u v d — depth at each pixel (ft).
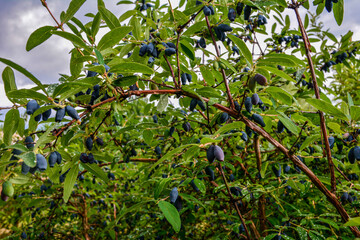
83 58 3.42
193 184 4.82
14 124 3.76
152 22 4.74
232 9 4.35
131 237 8.66
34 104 3.51
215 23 4.84
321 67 7.63
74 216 12.20
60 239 11.55
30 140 3.89
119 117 5.65
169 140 7.27
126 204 11.90
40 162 3.39
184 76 5.31
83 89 3.68
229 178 6.62
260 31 7.13
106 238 12.26
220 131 3.23
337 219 5.96
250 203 6.33
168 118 7.85
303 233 4.53
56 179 5.12
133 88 5.11
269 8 7.24
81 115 3.84
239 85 5.29
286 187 6.34
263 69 3.70
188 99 5.58
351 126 3.53
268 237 4.64
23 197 8.17
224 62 4.33
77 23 4.02
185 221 7.38
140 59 4.65
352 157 3.57
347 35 7.04
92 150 4.72
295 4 4.45
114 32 3.60
